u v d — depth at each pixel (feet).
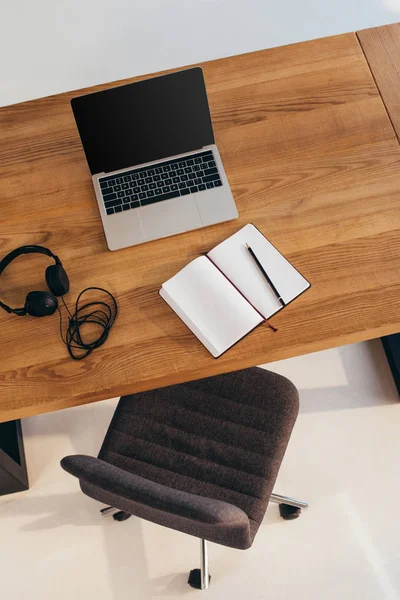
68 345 5.24
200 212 5.55
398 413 7.25
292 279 5.30
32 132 6.03
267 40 9.41
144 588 6.76
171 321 5.26
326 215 5.51
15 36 9.75
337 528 6.82
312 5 9.60
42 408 5.19
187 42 9.47
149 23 9.63
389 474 7.00
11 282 5.52
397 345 7.21
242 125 5.90
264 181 5.68
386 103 5.86
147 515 4.88
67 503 7.15
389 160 5.66
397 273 5.27
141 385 5.19
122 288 5.41
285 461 7.13
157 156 5.66
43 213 5.74
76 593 6.81
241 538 4.90
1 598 6.82
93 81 9.34
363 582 6.59
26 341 5.30
